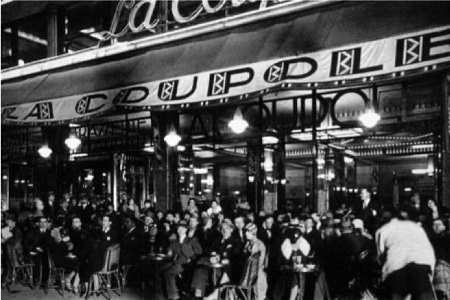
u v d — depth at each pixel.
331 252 8.51
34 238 10.80
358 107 13.38
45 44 16.86
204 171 21.95
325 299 7.97
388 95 12.23
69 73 13.67
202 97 10.12
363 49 8.30
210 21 11.75
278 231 9.56
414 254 6.40
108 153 14.48
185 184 16.11
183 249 9.09
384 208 9.58
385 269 6.64
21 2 16.44
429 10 7.98
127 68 12.12
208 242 9.91
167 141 11.54
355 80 8.20
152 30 12.55
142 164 17.22
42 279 10.73
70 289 9.89
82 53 13.69
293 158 20.12
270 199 14.73
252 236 8.22
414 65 7.70
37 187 17.05
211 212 11.87
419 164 21.66
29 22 16.83
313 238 8.95
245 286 7.79
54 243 9.81
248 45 10.16
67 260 9.66
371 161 22.48
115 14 13.39
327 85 8.45
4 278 10.55
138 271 10.35
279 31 9.91
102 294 9.47
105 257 9.11
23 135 17.03
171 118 12.77
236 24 10.95
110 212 12.08
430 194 21.16
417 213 9.35
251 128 14.46
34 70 14.72
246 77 9.58
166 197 12.58
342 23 8.98
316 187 11.77
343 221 8.84
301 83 8.72
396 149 18.95
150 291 9.80
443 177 8.61
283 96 12.54
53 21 15.66
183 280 9.65
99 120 15.61
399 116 11.41
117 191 15.86
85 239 10.40
